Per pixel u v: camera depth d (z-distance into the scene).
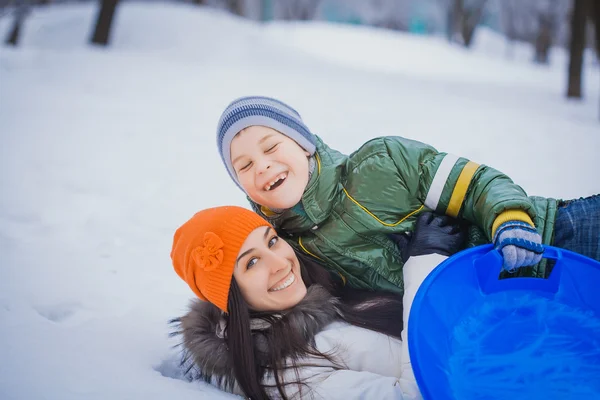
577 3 9.45
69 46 12.59
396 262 2.10
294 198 2.01
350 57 14.73
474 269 1.75
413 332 1.50
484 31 26.30
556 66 20.84
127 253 3.01
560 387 1.52
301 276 2.01
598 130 6.03
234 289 1.82
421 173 2.09
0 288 2.55
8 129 5.50
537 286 1.81
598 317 1.72
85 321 2.32
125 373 1.89
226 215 1.87
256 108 2.03
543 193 3.71
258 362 1.80
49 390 1.76
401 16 29.12
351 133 5.47
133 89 7.54
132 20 12.72
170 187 4.05
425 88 9.22
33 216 3.51
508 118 6.56
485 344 1.63
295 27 19.41
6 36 13.57
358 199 2.08
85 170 4.41
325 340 1.84
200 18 13.60
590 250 2.02
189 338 1.93
